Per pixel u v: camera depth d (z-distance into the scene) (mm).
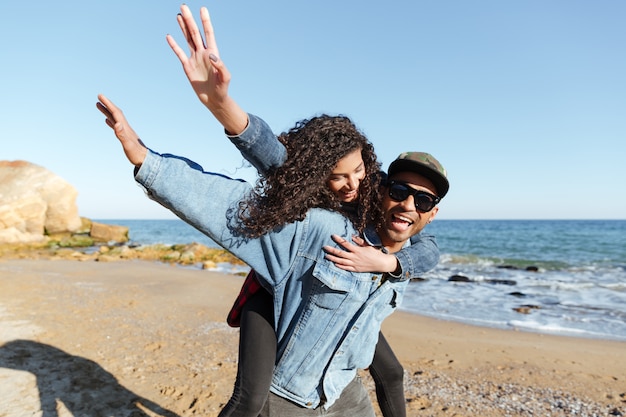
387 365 2451
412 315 9289
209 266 17969
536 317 9227
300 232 1849
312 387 2012
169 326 7145
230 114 1605
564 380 5457
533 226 76188
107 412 3959
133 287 11250
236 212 1790
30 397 4141
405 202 1937
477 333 7793
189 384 4691
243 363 1958
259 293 2096
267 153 1725
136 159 1664
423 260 2033
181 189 1711
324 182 1846
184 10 1507
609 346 7078
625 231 52656
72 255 20672
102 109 1633
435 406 4496
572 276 16391
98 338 6176
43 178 29797
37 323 6758
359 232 1965
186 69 1536
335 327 1930
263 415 2039
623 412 4523
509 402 4688
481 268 19016
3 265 15648
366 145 1926
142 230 68812
